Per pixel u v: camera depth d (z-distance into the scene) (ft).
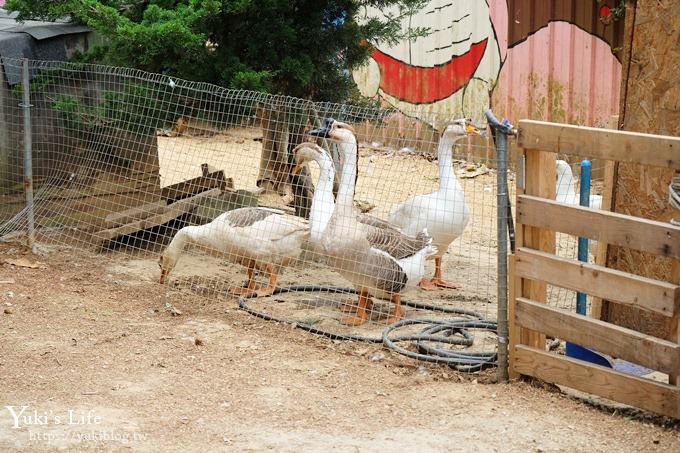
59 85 28.96
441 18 38.93
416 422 21.13
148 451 20.18
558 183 26.76
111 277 27.09
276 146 30.50
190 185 30.30
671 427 20.93
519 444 20.48
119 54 27.55
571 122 35.65
